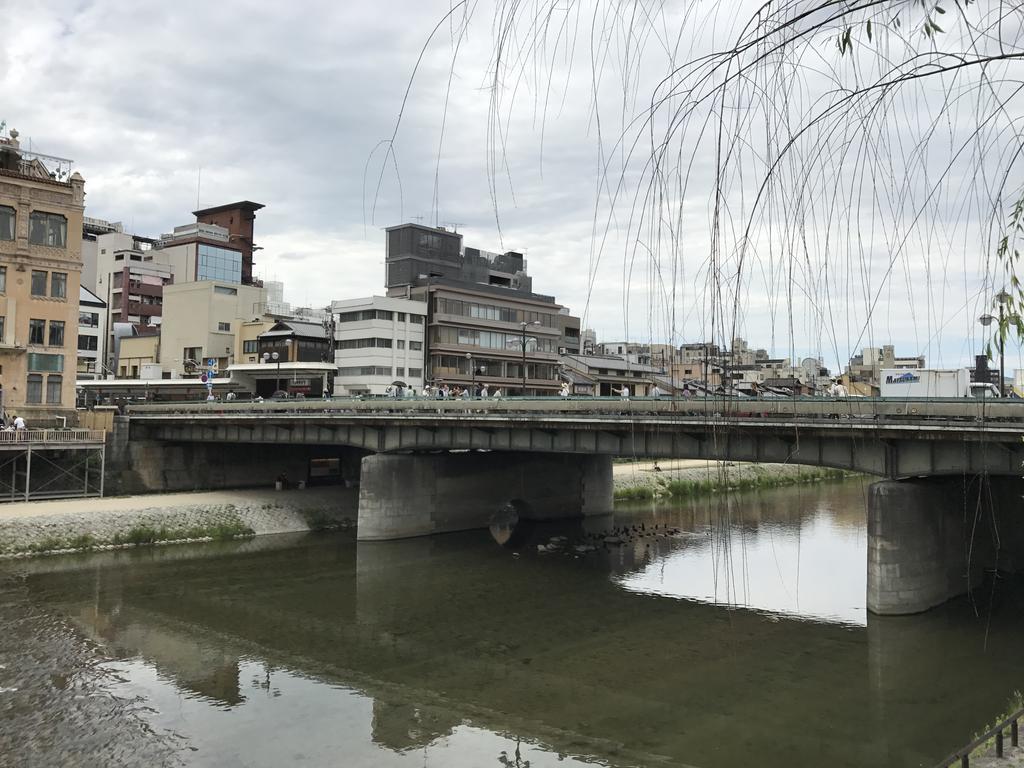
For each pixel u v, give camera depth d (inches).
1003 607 1141.7
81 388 3206.2
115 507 1740.9
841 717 746.8
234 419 1927.9
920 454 1064.8
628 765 644.1
